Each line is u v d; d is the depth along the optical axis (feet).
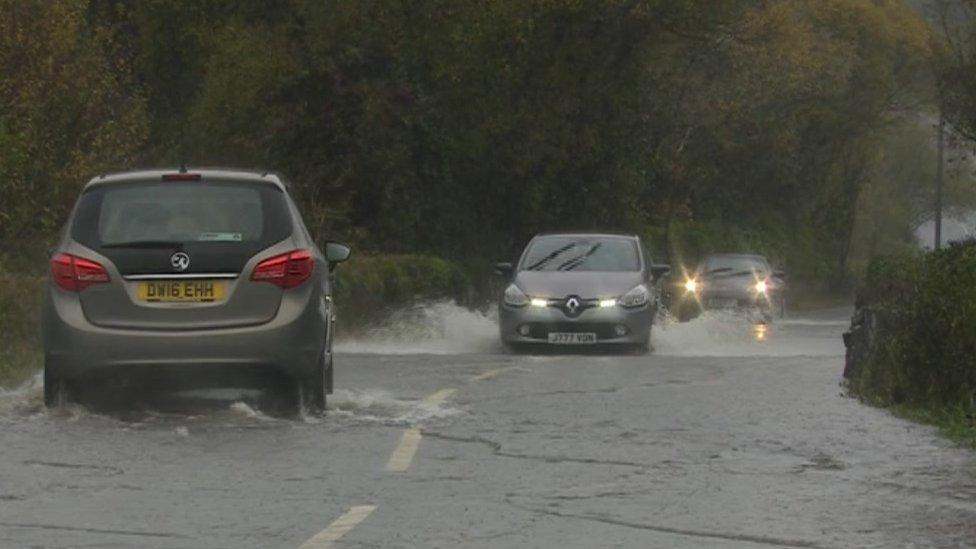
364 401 99.09
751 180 443.73
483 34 258.37
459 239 265.75
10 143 170.60
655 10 276.21
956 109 197.26
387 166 251.39
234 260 90.43
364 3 251.80
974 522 60.80
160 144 276.00
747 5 303.07
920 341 100.37
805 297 488.02
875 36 467.11
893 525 60.18
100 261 89.97
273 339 89.97
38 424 86.33
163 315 89.71
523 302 161.07
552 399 101.09
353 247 237.66
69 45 187.62
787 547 56.39
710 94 337.31
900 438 83.51
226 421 88.58
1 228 172.35
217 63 252.62
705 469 73.15
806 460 75.97
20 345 124.88
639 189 288.30
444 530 59.26
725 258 302.45
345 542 57.00
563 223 279.90
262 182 93.56
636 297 161.48
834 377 118.83
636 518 61.57
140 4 287.28
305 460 75.31
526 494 66.69
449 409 95.09
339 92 250.37
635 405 97.76
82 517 61.41
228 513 62.39
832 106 461.37
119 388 98.99
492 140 266.16
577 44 272.31
